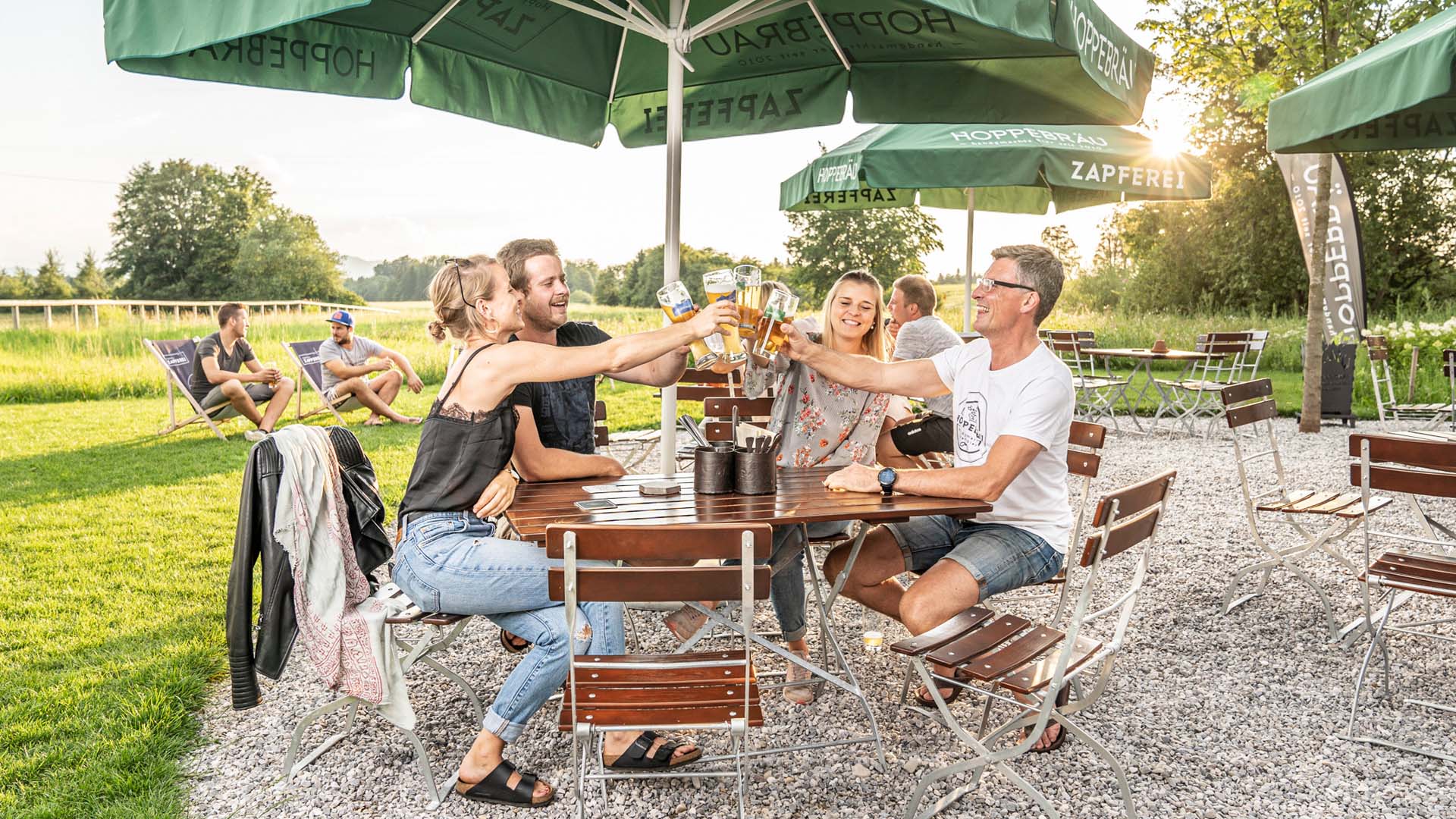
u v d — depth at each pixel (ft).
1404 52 12.41
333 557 9.16
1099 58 10.62
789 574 11.12
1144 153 20.13
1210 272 77.25
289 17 6.95
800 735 10.10
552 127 15.84
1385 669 10.94
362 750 9.71
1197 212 78.38
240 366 30.91
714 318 8.80
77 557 16.26
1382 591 14.87
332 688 8.87
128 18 7.77
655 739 9.26
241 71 11.93
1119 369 54.03
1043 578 10.05
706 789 8.94
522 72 15.26
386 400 33.94
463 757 9.56
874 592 10.44
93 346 49.83
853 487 9.68
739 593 7.20
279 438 9.05
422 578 8.56
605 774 8.38
